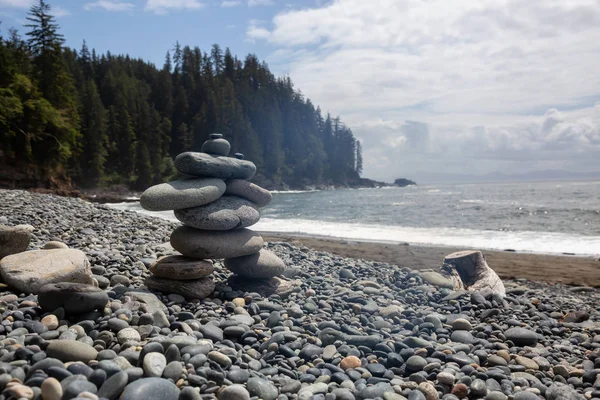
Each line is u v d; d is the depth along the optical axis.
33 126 39.88
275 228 18.84
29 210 11.55
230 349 3.58
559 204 31.78
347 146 108.50
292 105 106.50
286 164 95.38
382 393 3.10
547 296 7.37
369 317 5.14
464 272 7.50
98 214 12.15
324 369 3.50
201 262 5.23
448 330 4.89
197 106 90.69
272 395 2.99
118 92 79.81
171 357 3.19
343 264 8.66
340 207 34.22
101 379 2.72
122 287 4.93
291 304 5.31
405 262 10.41
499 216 22.98
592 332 5.18
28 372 2.72
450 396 3.20
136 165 68.69
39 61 45.16
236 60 109.56
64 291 3.81
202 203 5.25
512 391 3.42
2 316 3.65
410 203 37.31
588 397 3.39
